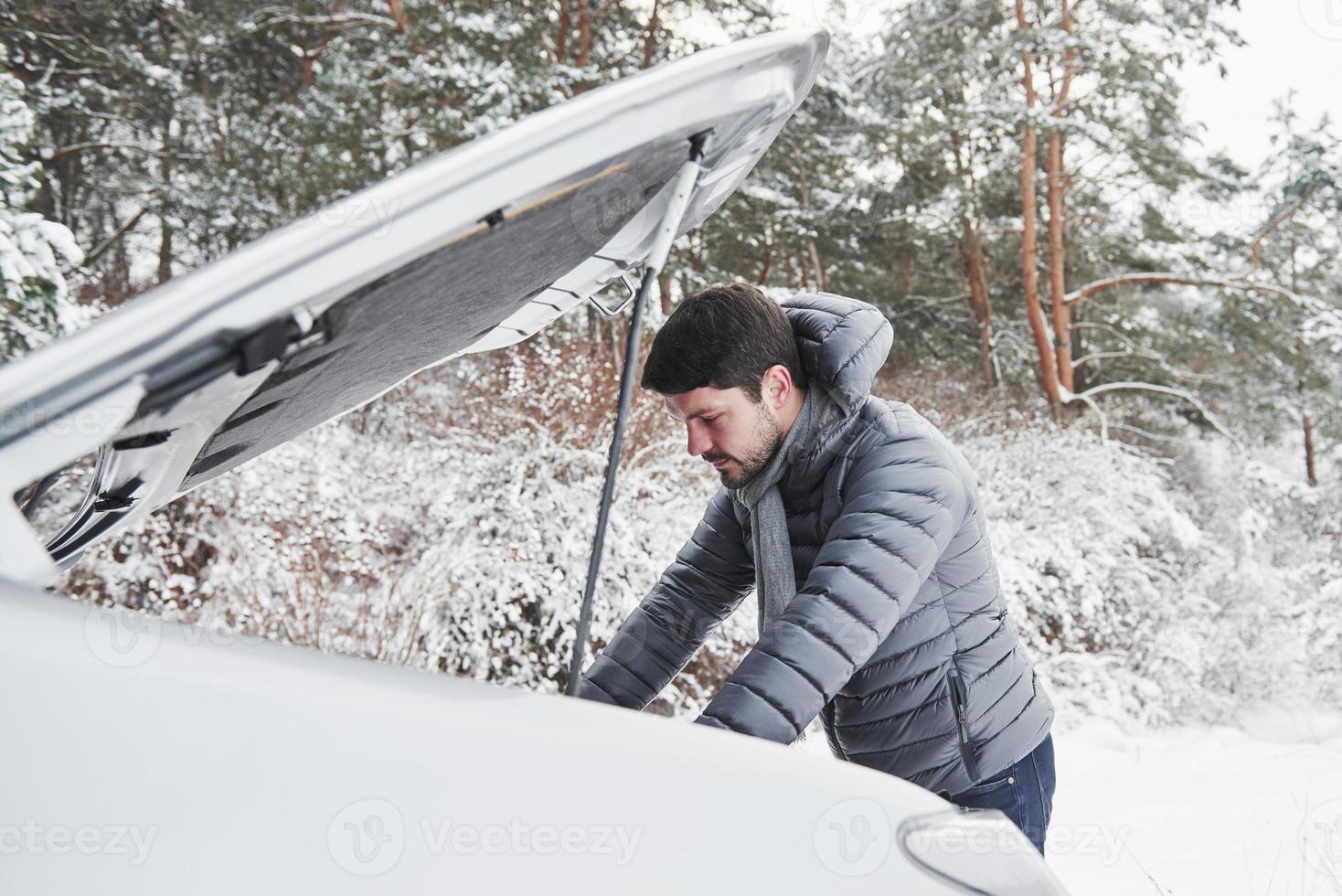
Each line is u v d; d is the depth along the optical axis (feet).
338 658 2.56
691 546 5.65
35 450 2.42
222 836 2.22
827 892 2.46
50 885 2.16
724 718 3.73
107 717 2.26
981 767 4.74
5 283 15.62
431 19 34.45
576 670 2.92
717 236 44.27
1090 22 44.62
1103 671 20.33
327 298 2.62
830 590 4.03
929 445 4.49
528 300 4.18
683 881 2.40
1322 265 49.93
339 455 16.53
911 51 46.24
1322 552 33.94
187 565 15.31
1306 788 14.32
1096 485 25.17
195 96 40.78
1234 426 47.47
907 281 51.39
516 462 16.74
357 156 32.86
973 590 4.71
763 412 4.49
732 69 3.02
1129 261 49.01
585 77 35.04
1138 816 12.64
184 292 2.44
